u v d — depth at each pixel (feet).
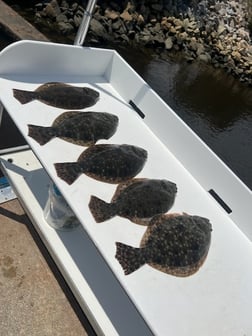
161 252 2.73
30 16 13.01
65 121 3.42
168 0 17.25
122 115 3.85
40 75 3.88
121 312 3.43
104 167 3.17
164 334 2.26
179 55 16.85
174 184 3.36
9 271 3.84
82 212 2.77
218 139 12.73
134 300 2.37
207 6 19.39
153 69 14.90
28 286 3.79
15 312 3.58
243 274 2.86
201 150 3.52
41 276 3.92
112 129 3.61
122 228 2.80
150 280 2.54
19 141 4.95
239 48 18.86
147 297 2.43
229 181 3.37
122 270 2.51
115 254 2.59
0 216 4.26
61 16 13.25
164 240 2.81
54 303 3.76
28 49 3.63
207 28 18.63
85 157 3.19
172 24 17.06
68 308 3.78
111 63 4.27
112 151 3.32
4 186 4.53
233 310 2.58
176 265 2.71
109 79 4.33
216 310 2.54
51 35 12.76
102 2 14.80
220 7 20.07
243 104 15.69
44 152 3.10
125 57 14.56
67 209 3.75
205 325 2.42
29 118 3.33
